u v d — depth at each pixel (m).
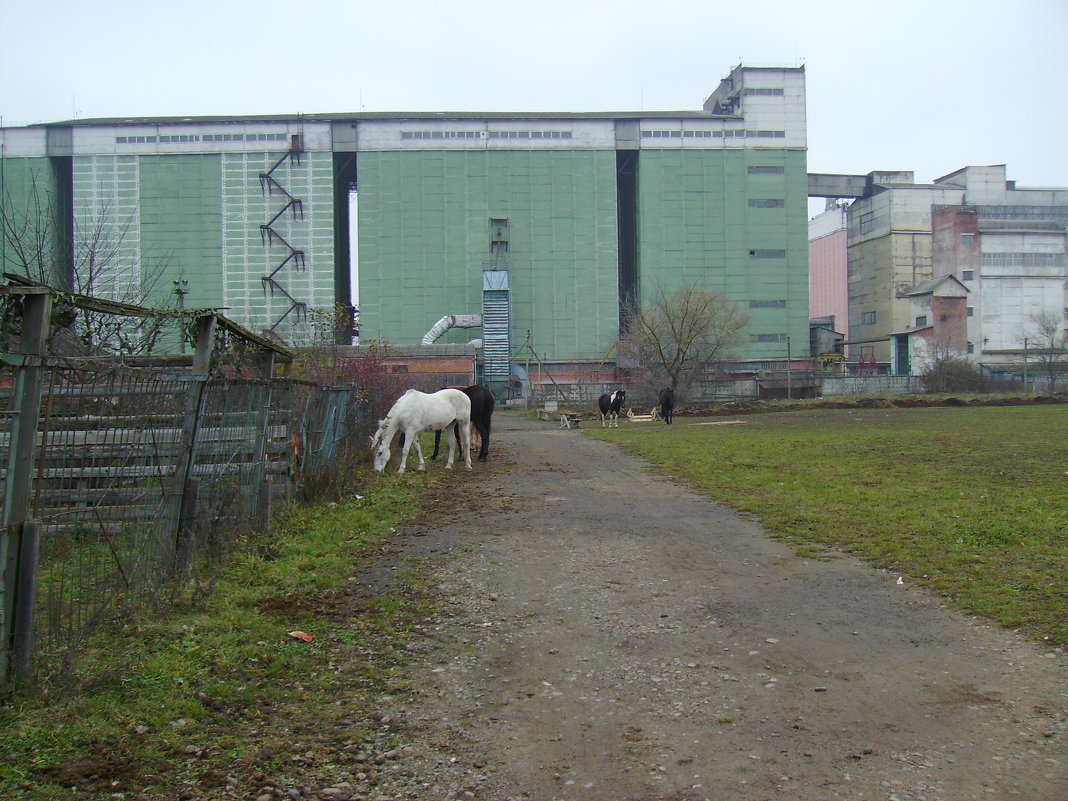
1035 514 9.40
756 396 61.69
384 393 20.92
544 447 22.33
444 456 18.42
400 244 79.00
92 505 5.41
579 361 79.38
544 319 80.06
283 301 76.94
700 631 5.75
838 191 94.44
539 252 79.94
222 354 8.11
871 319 93.94
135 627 5.32
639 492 12.66
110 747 3.83
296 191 77.06
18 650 4.27
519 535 9.16
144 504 5.89
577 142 79.94
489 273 74.81
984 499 10.72
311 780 3.66
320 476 11.04
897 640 5.47
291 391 9.99
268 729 4.16
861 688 4.67
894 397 48.84
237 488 7.95
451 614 6.18
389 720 4.29
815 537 8.77
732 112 84.38
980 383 62.84
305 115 79.56
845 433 24.84
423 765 3.81
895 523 9.30
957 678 4.78
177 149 76.44
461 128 79.25
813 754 3.88
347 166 82.81
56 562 4.97
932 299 74.56
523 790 3.58
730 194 80.69
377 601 6.42
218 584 6.54
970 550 7.82
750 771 3.72
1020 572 6.89
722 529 9.46
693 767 3.77
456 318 74.69
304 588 6.72
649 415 42.84
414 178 78.94
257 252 77.06
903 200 90.31
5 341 4.31
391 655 5.28
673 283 80.19
